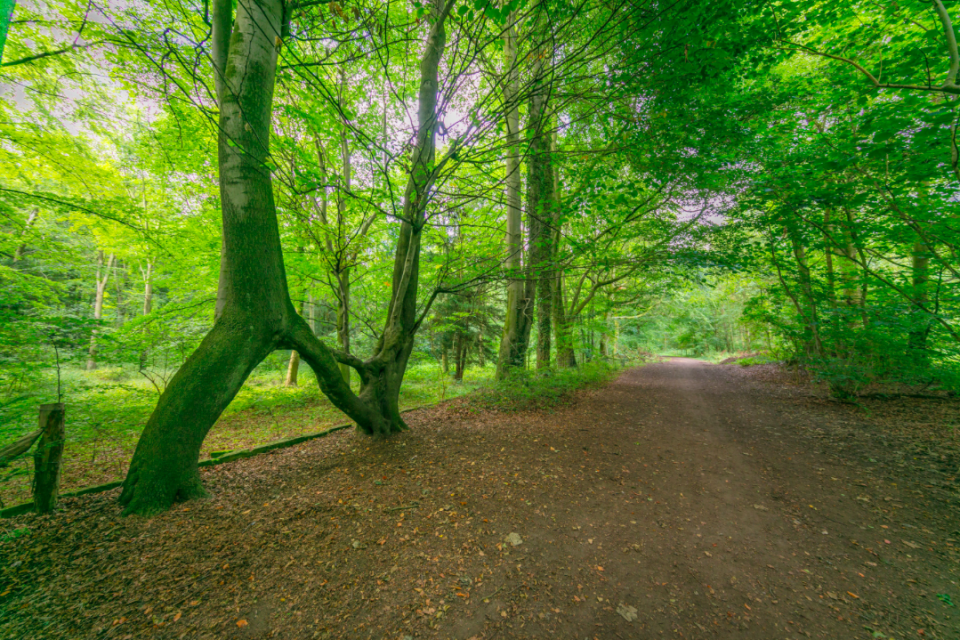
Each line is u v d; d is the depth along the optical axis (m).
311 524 3.08
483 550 2.82
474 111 3.41
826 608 2.25
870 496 3.59
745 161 6.63
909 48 4.42
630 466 4.49
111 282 16.38
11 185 6.46
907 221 4.76
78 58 5.38
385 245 9.71
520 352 8.88
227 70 3.62
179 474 3.31
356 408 4.95
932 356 6.23
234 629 2.04
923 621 2.12
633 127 4.29
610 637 2.06
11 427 3.84
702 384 11.45
